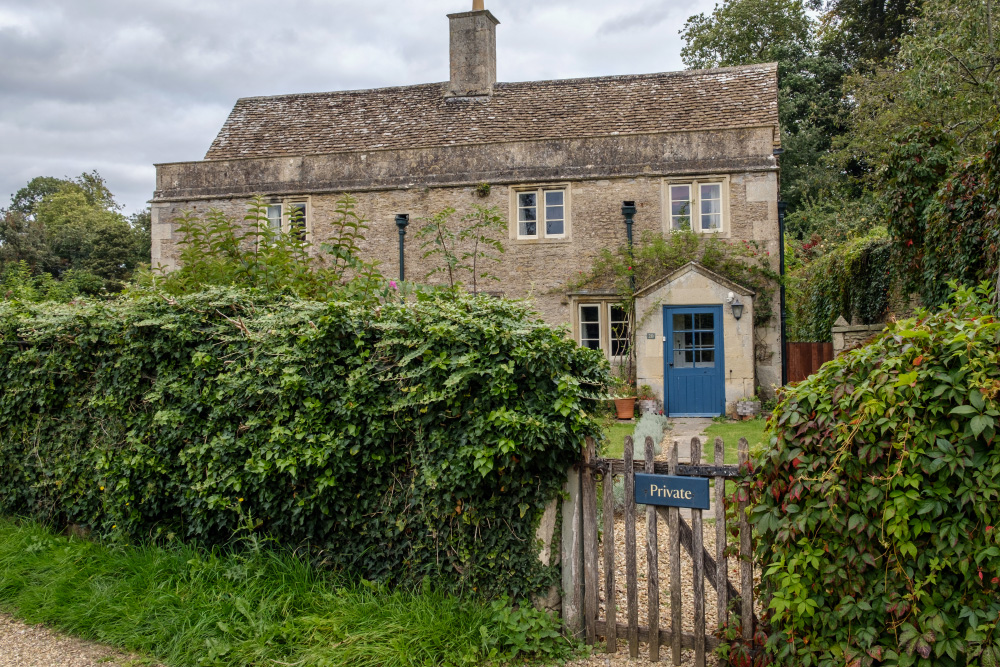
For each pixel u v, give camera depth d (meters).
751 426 11.75
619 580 5.26
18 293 8.23
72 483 5.70
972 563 3.04
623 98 16.67
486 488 4.33
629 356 14.02
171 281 6.33
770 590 3.67
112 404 5.39
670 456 4.01
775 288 13.70
